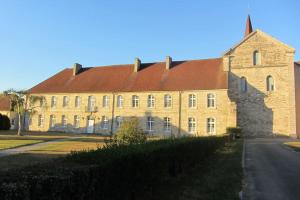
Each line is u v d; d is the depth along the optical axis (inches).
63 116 2069.4
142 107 1866.4
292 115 1667.1
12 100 1609.3
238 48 1798.7
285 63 1715.1
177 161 477.1
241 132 1668.3
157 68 2014.0
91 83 2076.8
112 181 268.2
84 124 1999.3
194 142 596.1
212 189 417.4
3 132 1776.6
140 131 623.8
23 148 948.6
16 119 2236.7
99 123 1959.9
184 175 492.7
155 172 377.1
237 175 527.5
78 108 2028.8
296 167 653.3
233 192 405.7
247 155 868.0
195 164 600.1
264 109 1716.3
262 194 414.0
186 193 387.9
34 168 226.1
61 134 1780.3
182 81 1843.0
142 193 336.2
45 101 2116.1
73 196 219.3
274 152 945.5
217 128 1690.5
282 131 1675.7
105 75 2114.9
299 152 936.9
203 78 1814.7
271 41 1749.5
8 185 175.2
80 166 241.8
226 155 821.9
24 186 181.3
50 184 199.2
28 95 1708.9
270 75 1732.3
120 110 1914.4
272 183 485.4
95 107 1983.3
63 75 2253.9
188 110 1766.7
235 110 1642.5
